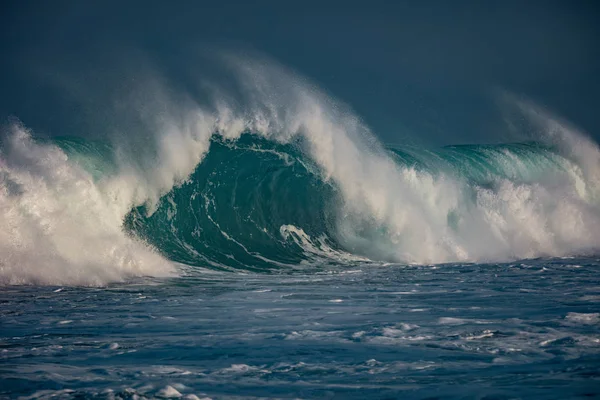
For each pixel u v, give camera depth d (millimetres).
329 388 17953
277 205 66250
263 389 17953
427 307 33719
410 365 20484
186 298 39156
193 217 62750
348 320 29688
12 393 17312
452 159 75188
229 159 66750
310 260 62125
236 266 57938
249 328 27953
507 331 25734
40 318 31656
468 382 18234
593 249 67562
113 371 20094
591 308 32156
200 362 21391
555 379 18328
